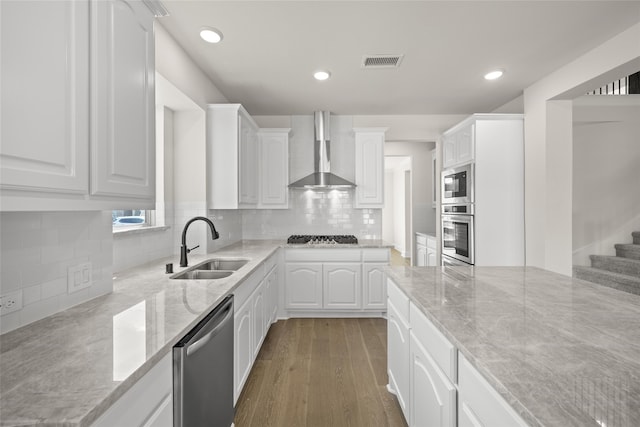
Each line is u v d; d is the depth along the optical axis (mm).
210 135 2961
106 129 1060
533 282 1719
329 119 4055
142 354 881
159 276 1900
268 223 4215
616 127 4652
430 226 6062
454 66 2857
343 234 4203
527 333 1013
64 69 887
